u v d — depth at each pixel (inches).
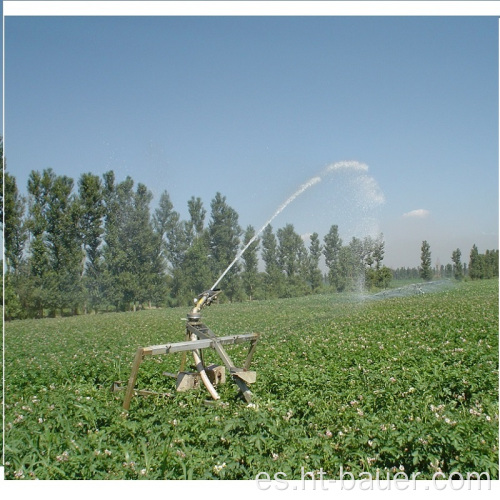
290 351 401.4
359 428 213.0
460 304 612.7
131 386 239.6
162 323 609.9
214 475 188.5
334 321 566.6
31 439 201.8
